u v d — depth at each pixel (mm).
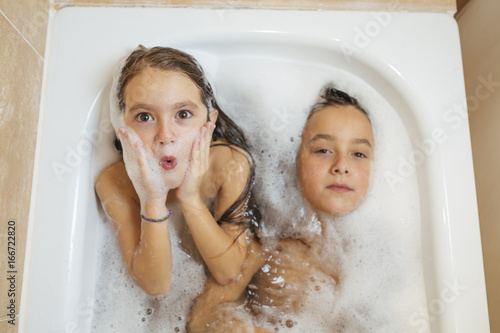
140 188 747
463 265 756
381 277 792
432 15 846
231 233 781
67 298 714
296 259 796
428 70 822
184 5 823
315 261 797
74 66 787
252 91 847
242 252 779
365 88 858
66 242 728
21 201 702
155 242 738
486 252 906
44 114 770
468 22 1052
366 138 827
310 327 765
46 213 736
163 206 747
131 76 756
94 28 804
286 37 819
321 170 814
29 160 729
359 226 812
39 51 764
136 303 764
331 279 788
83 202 753
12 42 672
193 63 790
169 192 778
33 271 716
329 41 819
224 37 816
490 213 903
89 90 780
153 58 764
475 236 768
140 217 774
